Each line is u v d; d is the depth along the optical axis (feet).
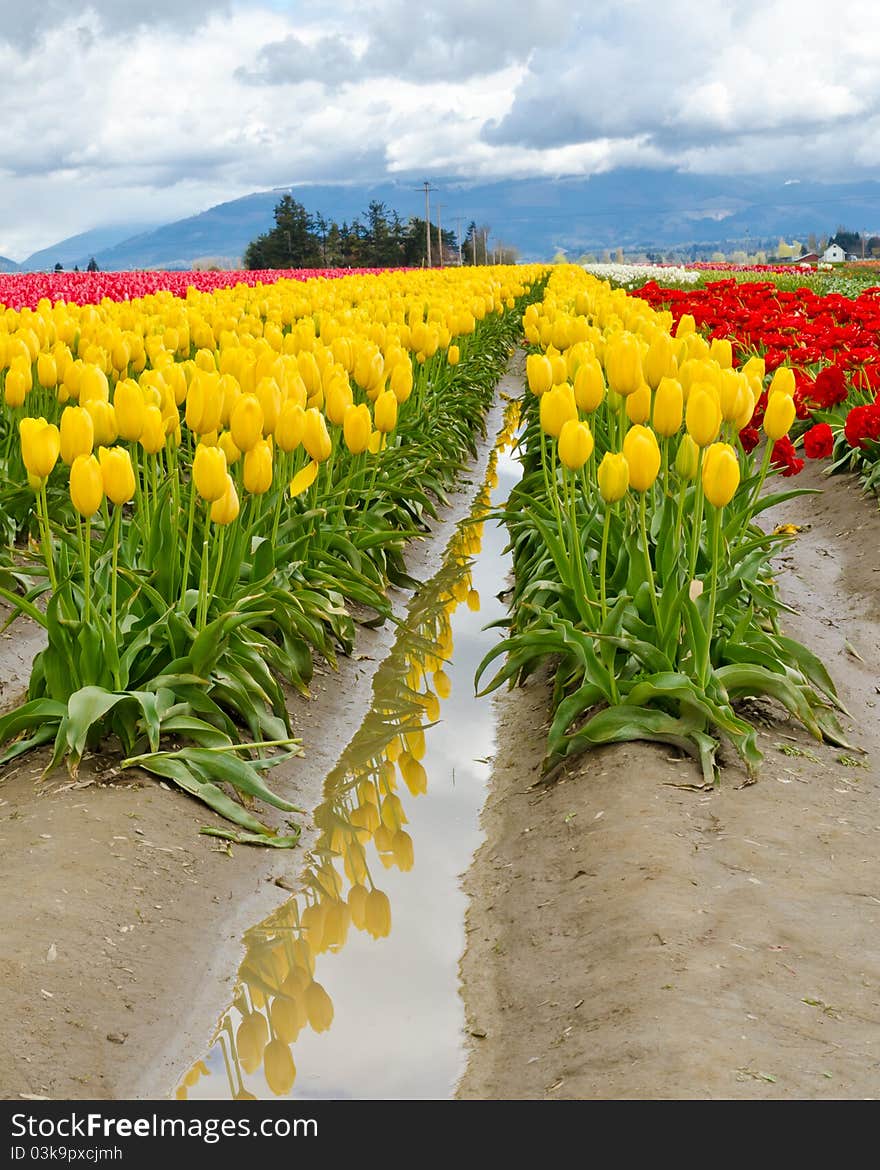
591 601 18.95
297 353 27.02
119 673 17.04
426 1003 12.80
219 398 17.49
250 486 17.95
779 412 18.69
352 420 22.04
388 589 28.73
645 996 11.43
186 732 17.19
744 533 22.45
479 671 18.84
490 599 29.17
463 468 39.19
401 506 33.04
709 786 16.06
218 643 17.60
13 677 22.30
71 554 19.75
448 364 44.32
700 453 17.48
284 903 15.02
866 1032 10.77
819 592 27.40
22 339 26.40
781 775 16.56
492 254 433.89
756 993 11.32
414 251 344.08
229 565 19.66
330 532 24.93
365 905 14.99
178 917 14.03
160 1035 12.00
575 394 18.22
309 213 338.13
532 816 16.76
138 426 17.52
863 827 15.25
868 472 35.32
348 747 20.25
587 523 21.54
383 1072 11.47
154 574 19.12
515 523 27.22
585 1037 11.19
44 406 27.99
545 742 19.44
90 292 57.88
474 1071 11.39
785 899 13.20
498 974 13.12
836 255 465.47
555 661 23.13
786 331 41.88
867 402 36.83
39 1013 11.62
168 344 28.78
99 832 15.07
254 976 13.37
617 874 14.03
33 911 13.14
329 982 13.29
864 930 12.59
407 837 16.89
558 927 13.52
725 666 18.31
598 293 58.23
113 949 12.98
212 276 84.74
